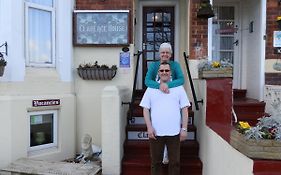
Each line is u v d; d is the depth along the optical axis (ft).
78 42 20.10
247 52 23.20
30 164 16.07
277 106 14.34
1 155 16.88
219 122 15.34
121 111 16.63
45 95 18.63
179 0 23.21
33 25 18.49
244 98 22.30
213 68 16.28
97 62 20.35
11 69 17.11
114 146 15.85
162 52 13.51
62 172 14.87
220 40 23.86
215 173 12.89
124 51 20.22
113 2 20.03
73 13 20.10
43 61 19.07
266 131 8.69
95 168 15.70
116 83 20.45
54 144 19.31
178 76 13.89
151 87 13.69
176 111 13.53
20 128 17.34
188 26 20.47
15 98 17.08
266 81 20.38
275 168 8.23
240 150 9.19
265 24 20.29
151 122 13.70
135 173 16.19
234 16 23.72
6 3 16.98
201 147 16.38
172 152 13.73
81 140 20.59
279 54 20.29
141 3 23.44
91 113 20.59
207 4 19.51
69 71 19.95
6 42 17.03
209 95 15.35
